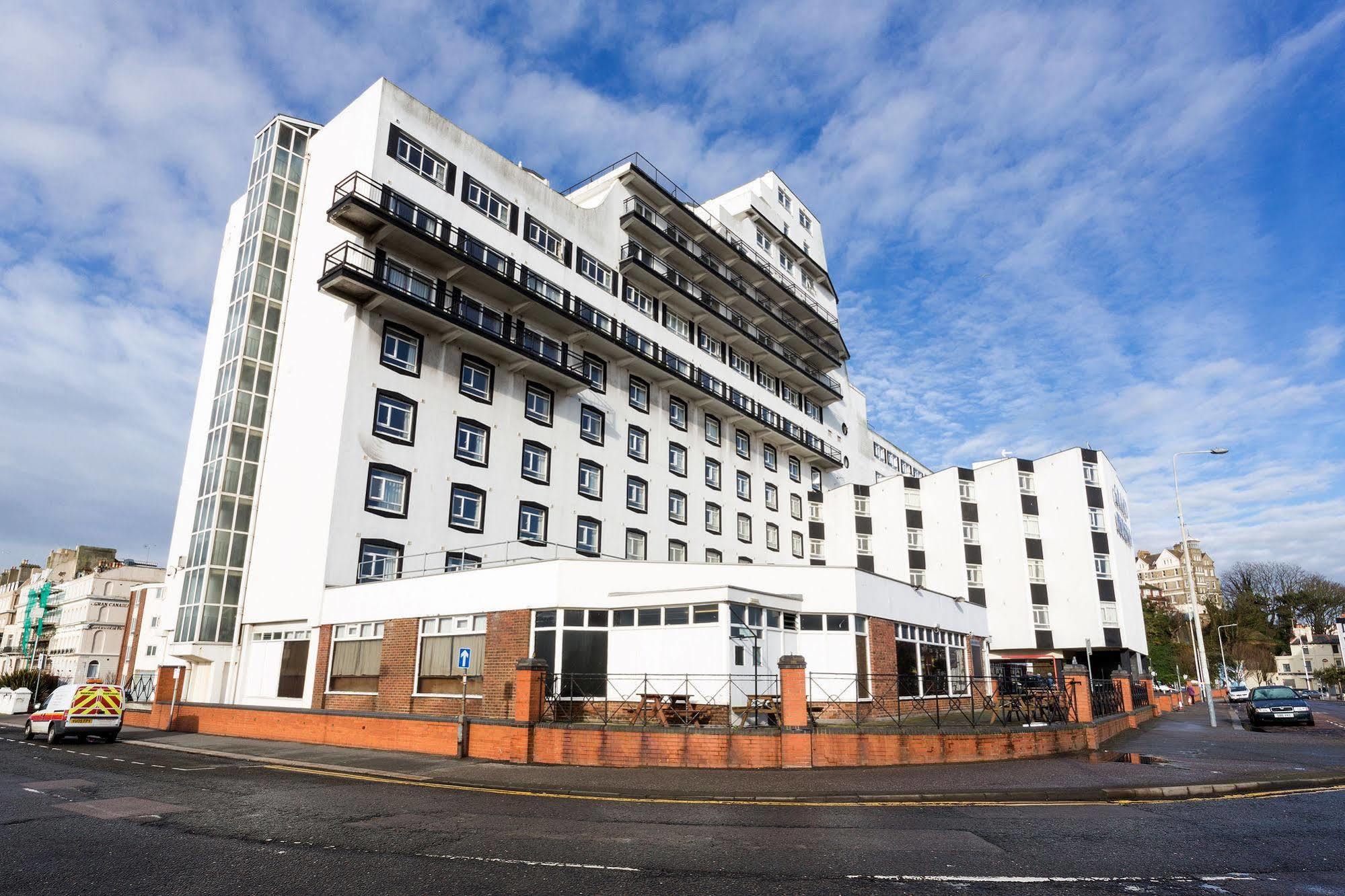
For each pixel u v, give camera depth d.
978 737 18.30
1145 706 36.53
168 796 13.47
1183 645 94.50
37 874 8.29
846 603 25.03
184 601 30.89
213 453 32.44
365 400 29.62
